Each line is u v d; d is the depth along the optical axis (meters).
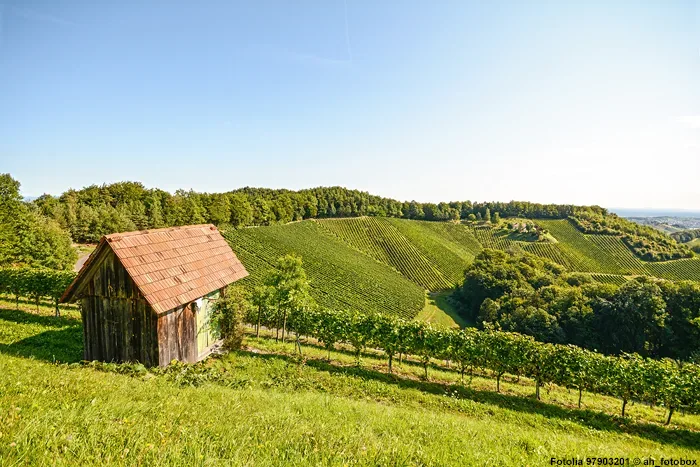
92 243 70.38
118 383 7.64
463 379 17.28
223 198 96.88
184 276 13.61
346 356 19.52
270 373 13.73
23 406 4.82
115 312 12.14
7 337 14.79
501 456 5.87
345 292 61.19
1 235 35.00
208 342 15.26
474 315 69.56
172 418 5.22
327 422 6.53
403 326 17.47
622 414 14.59
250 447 4.39
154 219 78.44
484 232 124.75
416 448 5.44
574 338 48.31
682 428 13.90
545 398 16.06
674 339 41.53
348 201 137.88
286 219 116.12
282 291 21.19
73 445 3.77
